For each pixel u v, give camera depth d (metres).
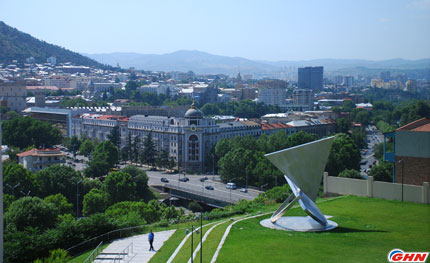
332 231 85.62
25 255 78.19
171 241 84.62
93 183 181.12
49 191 169.38
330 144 87.12
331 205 110.56
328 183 129.50
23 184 160.75
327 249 73.38
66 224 86.69
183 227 99.25
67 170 178.62
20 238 80.12
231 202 168.75
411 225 89.56
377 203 112.25
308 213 86.81
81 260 76.56
